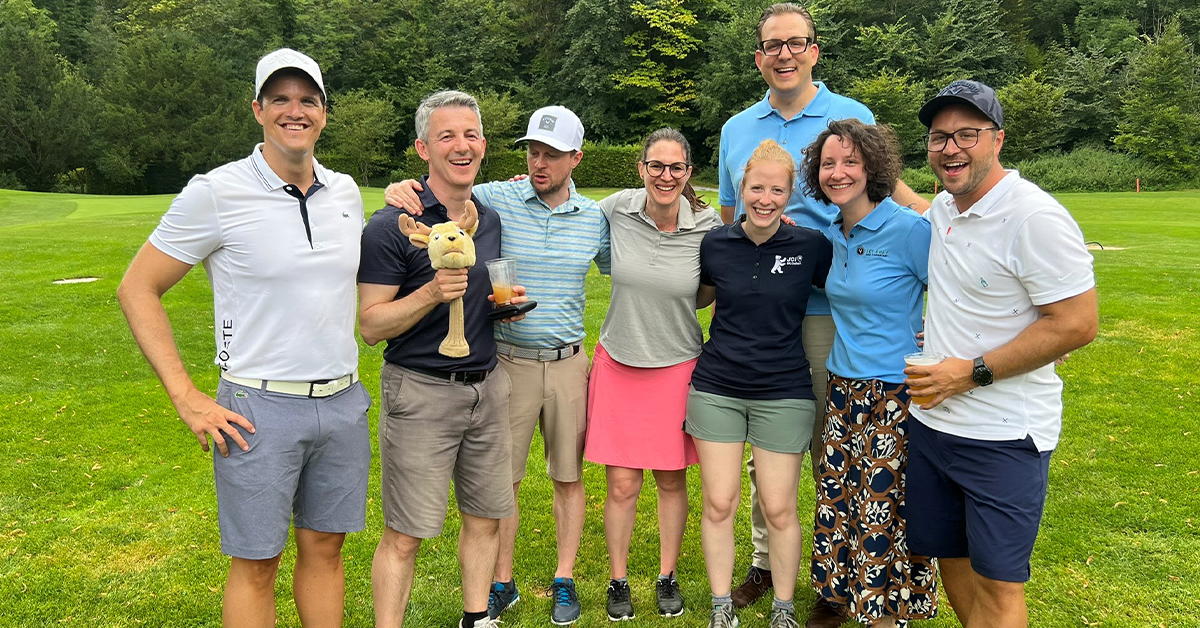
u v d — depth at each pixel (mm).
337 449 2703
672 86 43625
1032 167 38469
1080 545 3990
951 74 42062
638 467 3367
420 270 2875
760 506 3432
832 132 2959
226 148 38812
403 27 46469
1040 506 2541
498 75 46875
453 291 2629
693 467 5246
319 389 2621
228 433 2488
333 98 44438
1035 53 45125
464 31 46781
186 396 2465
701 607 3559
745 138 3861
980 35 43125
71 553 3938
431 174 3004
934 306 2684
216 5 47375
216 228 2477
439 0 48594
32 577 3691
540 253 3295
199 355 7539
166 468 5031
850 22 44594
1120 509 4371
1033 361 2395
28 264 11055
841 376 3084
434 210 2953
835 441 3119
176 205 2471
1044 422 2523
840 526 3133
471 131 2902
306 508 2758
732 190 4055
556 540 4199
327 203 2637
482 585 3186
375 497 4715
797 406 3172
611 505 3445
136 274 2475
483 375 3035
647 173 3146
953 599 2982
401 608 3043
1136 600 3500
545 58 47031
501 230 3264
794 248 3113
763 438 3189
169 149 38188
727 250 3195
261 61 2494
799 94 3672
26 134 37250
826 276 3199
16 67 37719
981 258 2482
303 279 2555
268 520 2555
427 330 2902
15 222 18125
